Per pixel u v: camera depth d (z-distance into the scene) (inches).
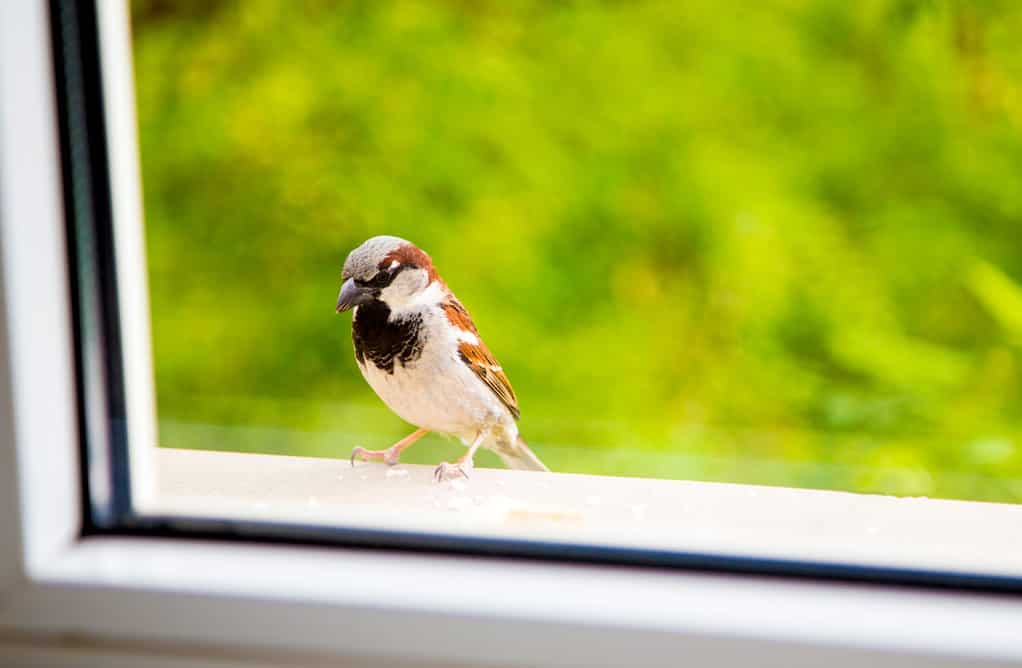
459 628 58.9
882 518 97.7
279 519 66.3
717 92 269.4
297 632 59.9
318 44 280.5
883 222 257.4
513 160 270.5
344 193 274.1
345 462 125.2
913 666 56.9
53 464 60.8
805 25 269.1
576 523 97.6
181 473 116.1
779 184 263.0
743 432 245.8
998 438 211.6
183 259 277.6
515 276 262.2
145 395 70.7
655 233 263.4
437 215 270.5
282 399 269.1
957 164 258.7
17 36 57.3
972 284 217.9
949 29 260.8
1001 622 58.4
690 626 57.9
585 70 272.7
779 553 64.8
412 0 281.0
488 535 65.8
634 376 254.7
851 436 224.5
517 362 255.9
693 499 103.2
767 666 57.7
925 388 220.5
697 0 272.1
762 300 252.4
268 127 278.7
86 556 61.9
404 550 64.6
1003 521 98.3
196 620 60.1
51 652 61.1
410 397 137.1
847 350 232.7
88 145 63.2
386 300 133.8
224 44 281.7
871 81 266.8
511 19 277.6
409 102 276.8
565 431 252.7
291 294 274.7
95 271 63.8
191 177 279.9
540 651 58.7
